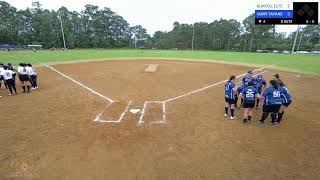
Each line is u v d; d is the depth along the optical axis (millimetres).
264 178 5602
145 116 9812
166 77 20469
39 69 24547
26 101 12109
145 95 13609
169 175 5715
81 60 34812
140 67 27375
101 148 6984
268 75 21766
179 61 36062
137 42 141750
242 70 25469
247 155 6652
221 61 36000
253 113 10469
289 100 8875
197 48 119125
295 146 7195
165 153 6738
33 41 95938
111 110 10609
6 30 87500
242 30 113750
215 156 6598
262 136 7914
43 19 99500
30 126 8633
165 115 9977
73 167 6023
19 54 44469
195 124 8969
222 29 113812
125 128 8492
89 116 9758
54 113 10141
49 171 5855
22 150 6848
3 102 11891
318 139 7699
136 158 6457
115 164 6168
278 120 9172
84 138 7637
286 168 6016
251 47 100812
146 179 5555
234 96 9266
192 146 7168
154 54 53594
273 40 105125
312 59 38938
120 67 27172
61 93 14008
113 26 126062
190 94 14055
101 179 5555
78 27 110438
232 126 8805
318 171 5879
